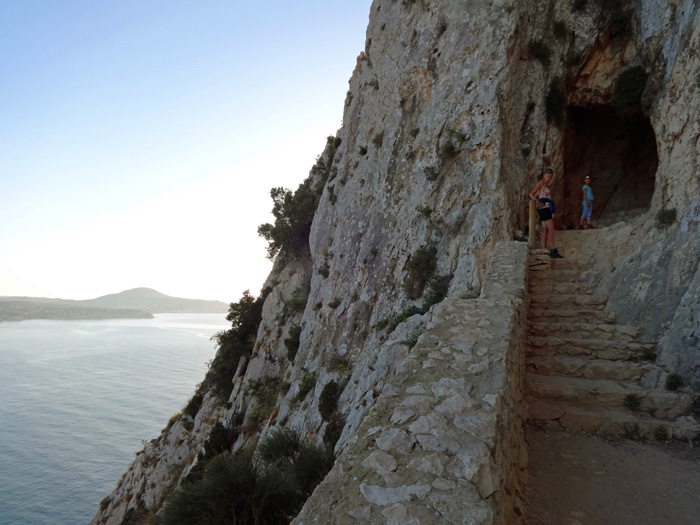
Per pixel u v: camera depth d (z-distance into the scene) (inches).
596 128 594.6
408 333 410.3
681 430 217.8
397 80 681.0
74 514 3371.1
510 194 476.4
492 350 175.8
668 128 355.6
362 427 137.9
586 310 319.3
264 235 1220.5
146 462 1210.0
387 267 584.4
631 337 287.9
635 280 315.3
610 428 226.4
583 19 529.7
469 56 547.2
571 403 247.8
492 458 115.5
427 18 648.4
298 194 1143.6
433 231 513.3
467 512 95.0
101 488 3850.9
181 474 1005.8
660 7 451.5
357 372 515.8
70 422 5629.9
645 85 470.0
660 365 259.6
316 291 794.8
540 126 521.3
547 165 515.8
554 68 535.8
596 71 530.6
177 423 1214.9
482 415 131.9
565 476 190.5
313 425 559.8
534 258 379.6
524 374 268.2
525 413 235.1
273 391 882.1
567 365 271.4
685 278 278.8
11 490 3713.1
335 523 97.6
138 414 6053.2
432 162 550.9
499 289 262.5
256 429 842.8
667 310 281.4
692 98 334.6
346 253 700.0
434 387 152.4
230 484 269.1
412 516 95.6
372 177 704.4
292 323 949.8
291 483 291.7
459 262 452.1
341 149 854.5
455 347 183.2
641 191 569.0
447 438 122.9
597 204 591.5
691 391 237.6
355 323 613.0
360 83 852.0
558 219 534.0
